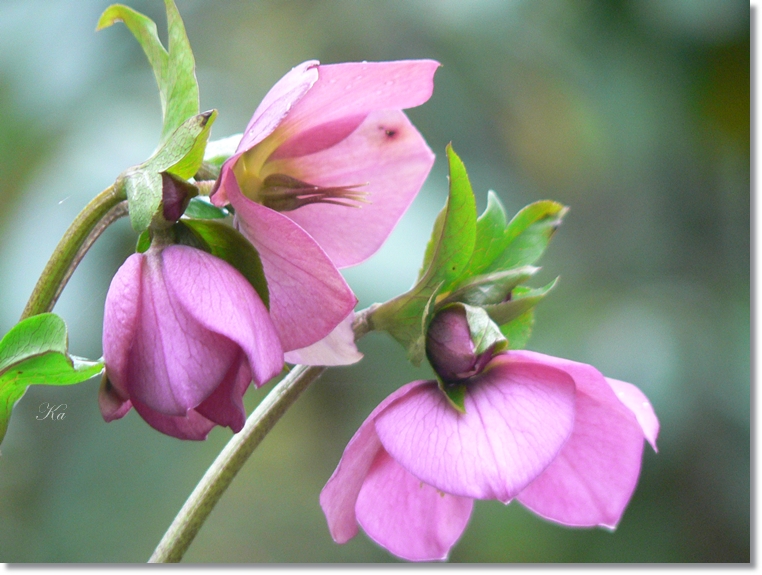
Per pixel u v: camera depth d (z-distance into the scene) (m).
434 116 0.99
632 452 0.59
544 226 0.60
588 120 1.02
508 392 0.58
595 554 0.95
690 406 0.94
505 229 0.60
